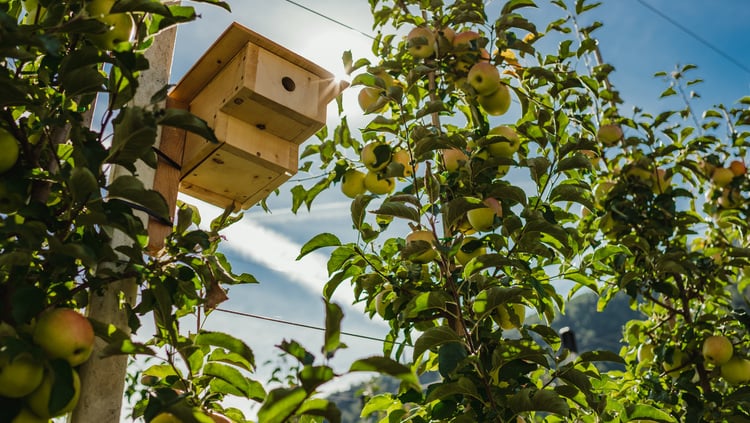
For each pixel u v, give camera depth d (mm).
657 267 3301
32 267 1464
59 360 1263
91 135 1516
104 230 1527
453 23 2799
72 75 1498
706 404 3025
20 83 1479
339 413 1187
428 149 2352
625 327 3711
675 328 3506
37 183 1494
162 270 1667
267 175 2213
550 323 2543
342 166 2650
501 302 2088
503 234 2334
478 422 2021
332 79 2260
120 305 1613
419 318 2312
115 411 1521
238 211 2379
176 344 1590
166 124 1457
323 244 2277
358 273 2406
